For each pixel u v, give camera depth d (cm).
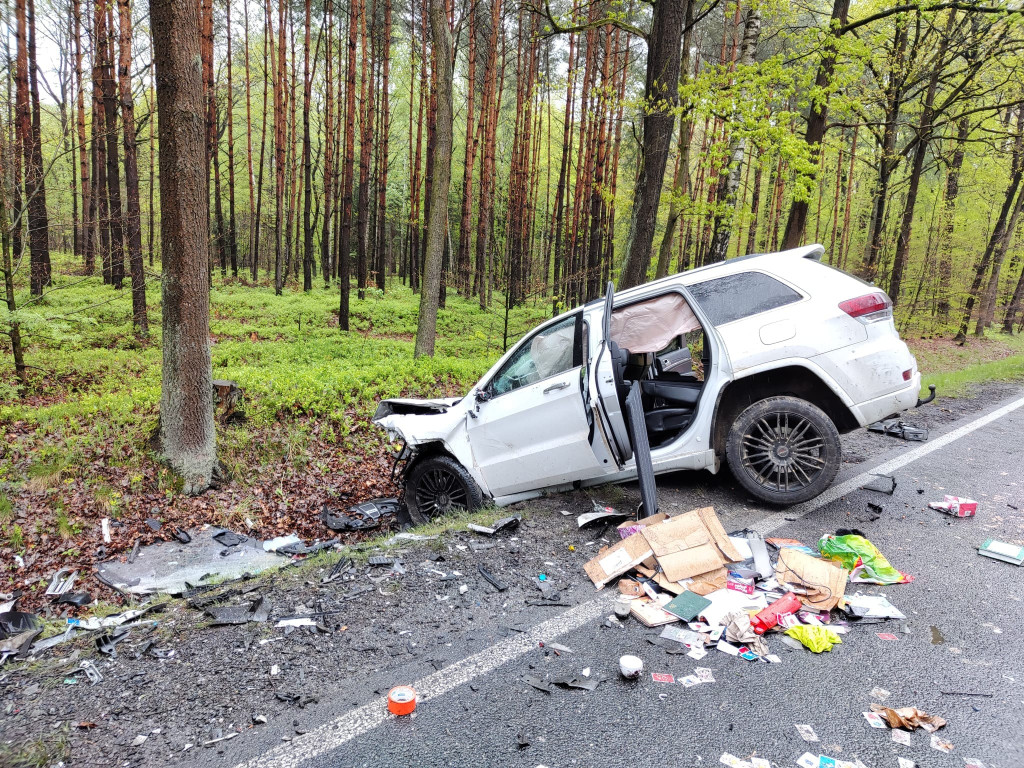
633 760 221
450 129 1349
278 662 294
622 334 515
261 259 4597
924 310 2516
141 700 268
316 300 2567
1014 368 1420
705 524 385
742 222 1217
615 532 439
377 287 3186
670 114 1046
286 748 233
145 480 638
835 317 448
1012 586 350
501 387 518
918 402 466
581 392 443
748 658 285
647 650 294
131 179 1653
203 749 235
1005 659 279
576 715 247
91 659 306
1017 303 3020
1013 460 613
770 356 452
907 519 452
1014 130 2030
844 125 1512
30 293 1517
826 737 230
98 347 1490
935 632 303
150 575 477
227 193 3616
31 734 246
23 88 1529
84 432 768
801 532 427
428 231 1379
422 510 565
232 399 813
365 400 970
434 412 603
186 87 604
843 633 305
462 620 329
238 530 584
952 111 1798
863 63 1205
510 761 222
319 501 667
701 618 318
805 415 449
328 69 2759
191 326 636
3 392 985
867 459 615
